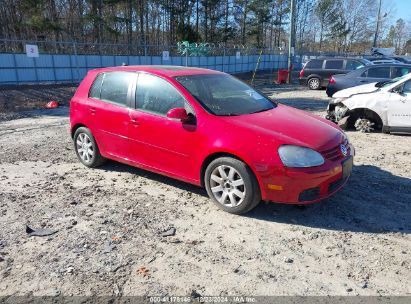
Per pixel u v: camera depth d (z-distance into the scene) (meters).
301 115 5.12
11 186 5.53
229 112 4.83
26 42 23.39
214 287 3.21
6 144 8.12
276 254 3.71
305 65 20.66
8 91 17.73
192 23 50.97
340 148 4.49
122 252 3.74
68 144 8.02
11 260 3.62
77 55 23.52
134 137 5.38
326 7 68.88
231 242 3.93
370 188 5.32
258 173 4.21
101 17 35.09
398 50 93.06
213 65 32.00
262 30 60.94
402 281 3.29
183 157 4.85
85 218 4.48
